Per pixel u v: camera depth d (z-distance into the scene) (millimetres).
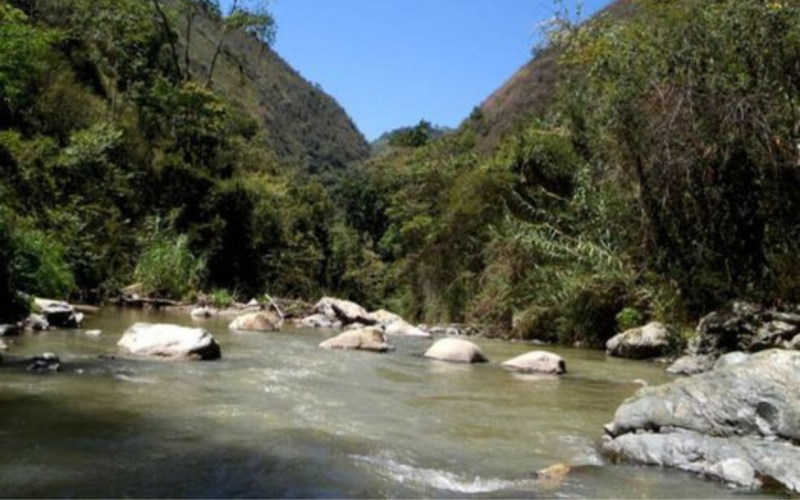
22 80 9008
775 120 8289
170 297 16812
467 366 8047
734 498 3178
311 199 32781
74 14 23531
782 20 8305
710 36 8742
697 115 8711
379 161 41344
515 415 5094
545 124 15727
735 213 8695
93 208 16297
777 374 3852
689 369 7891
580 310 11820
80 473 3080
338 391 5672
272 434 3982
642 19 10805
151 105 23375
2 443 3496
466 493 3127
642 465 3752
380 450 3801
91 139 17047
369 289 31109
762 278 8680
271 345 8984
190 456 3447
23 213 11867
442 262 18141
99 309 13680
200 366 6578
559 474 3506
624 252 10570
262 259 23734
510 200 15570
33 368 5746
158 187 21906
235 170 25906
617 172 9930
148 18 26234
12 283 9000
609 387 6719
